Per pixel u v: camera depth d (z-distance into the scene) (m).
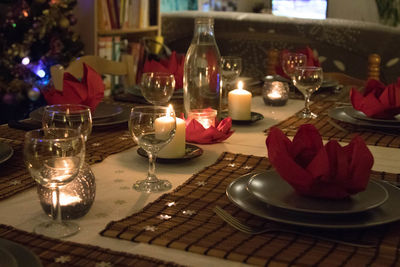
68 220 0.78
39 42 3.08
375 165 1.09
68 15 3.15
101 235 0.72
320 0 5.75
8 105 3.14
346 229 0.73
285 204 0.75
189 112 1.26
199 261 0.65
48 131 0.77
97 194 0.90
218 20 3.99
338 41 3.62
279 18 3.80
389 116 1.38
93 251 0.67
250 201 0.81
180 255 0.67
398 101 1.37
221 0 6.02
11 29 2.94
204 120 1.26
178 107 1.64
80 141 0.71
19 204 0.84
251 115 1.54
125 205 0.85
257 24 3.84
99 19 3.49
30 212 0.81
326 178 0.76
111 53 3.58
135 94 1.75
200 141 1.22
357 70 3.63
